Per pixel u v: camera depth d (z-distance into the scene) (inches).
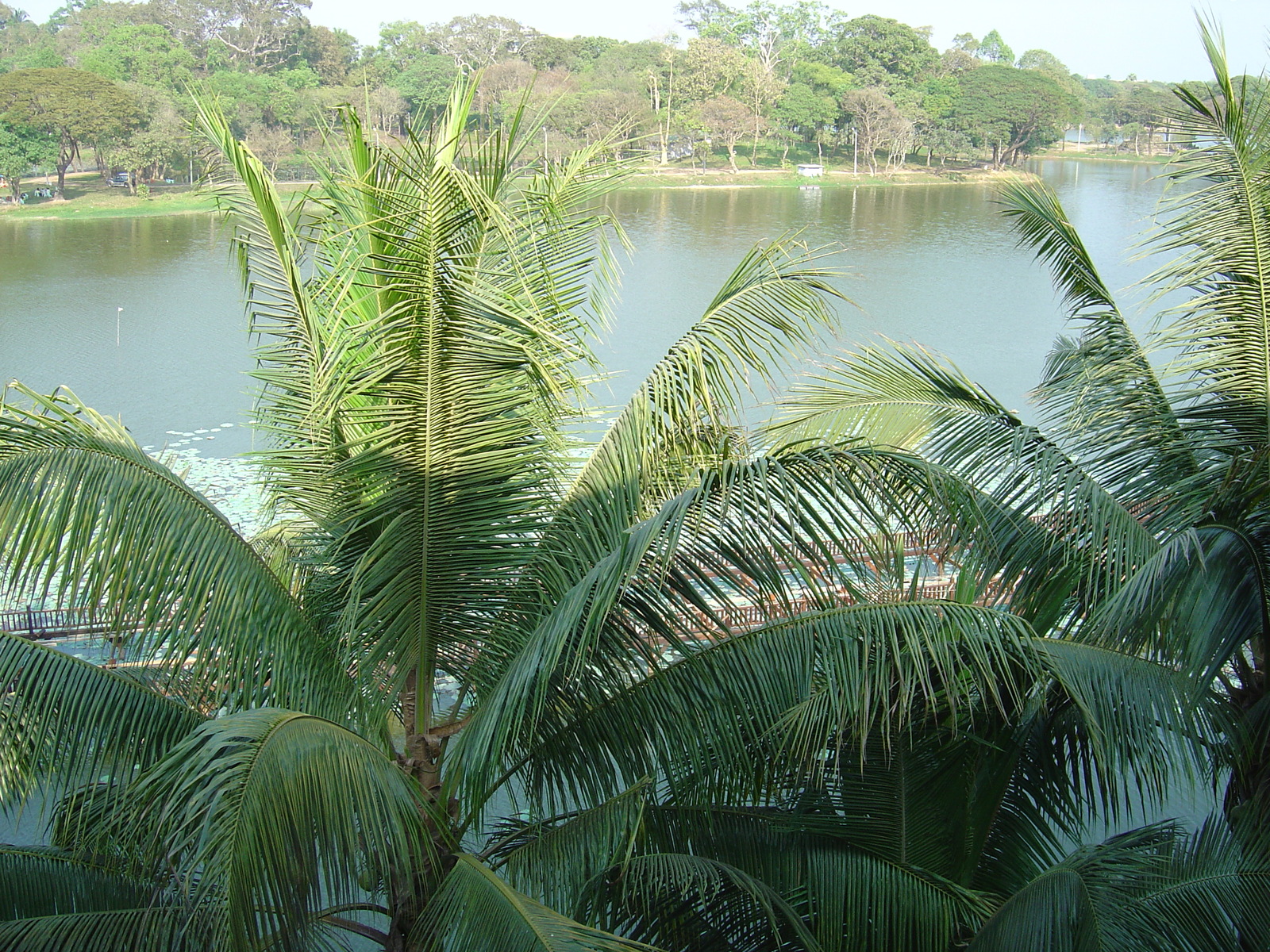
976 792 185.8
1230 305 241.8
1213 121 237.1
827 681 150.8
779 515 153.1
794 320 191.6
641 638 172.7
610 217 207.8
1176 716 160.7
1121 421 253.6
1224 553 179.3
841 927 165.9
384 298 181.5
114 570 154.3
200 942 143.6
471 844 229.0
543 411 182.7
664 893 165.0
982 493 197.6
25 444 151.7
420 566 177.0
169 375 1023.6
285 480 189.9
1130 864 150.9
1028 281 1430.9
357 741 140.3
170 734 167.5
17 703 160.2
